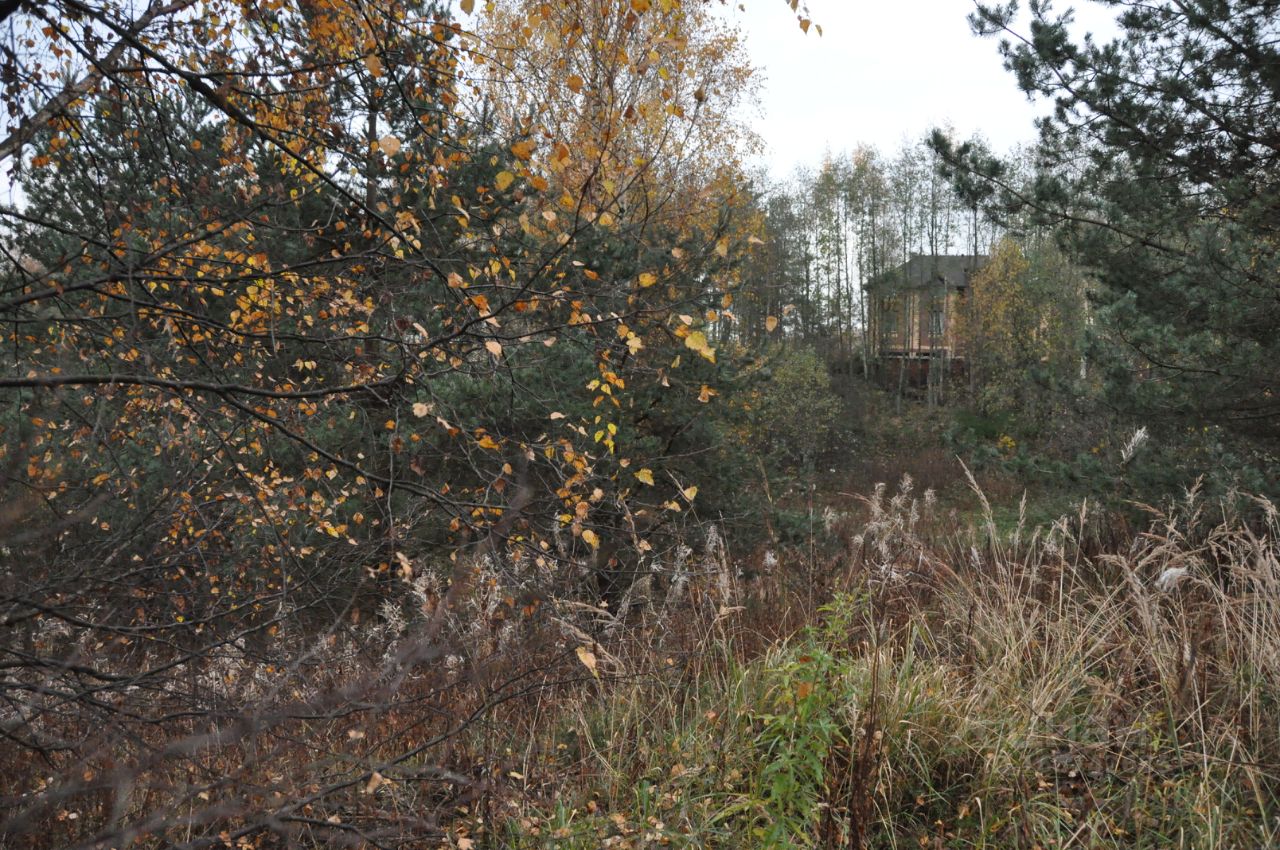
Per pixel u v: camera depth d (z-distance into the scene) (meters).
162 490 4.95
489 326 3.69
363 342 4.45
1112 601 4.89
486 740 4.03
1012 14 8.80
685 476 8.80
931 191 47.81
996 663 4.55
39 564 3.57
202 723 3.50
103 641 3.91
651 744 4.31
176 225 4.54
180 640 4.43
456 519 3.75
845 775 3.79
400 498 5.65
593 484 5.64
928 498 8.63
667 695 4.58
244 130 4.57
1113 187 8.81
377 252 3.84
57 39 3.79
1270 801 3.55
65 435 4.76
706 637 4.96
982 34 9.08
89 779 2.80
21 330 3.98
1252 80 7.87
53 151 3.95
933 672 4.43
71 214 4.66
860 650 4.69
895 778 3.83
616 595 5.52
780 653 4.62
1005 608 4.91
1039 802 3.66
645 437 8.35
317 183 5.38
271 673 3.92
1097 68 8.57
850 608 4.59
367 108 4.64
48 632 3.73
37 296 3.05
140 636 3.61
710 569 5.63
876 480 26.03
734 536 8.75
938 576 5.55
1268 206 7.55
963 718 4.09
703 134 20.94
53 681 3.23
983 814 3.63
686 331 3.57
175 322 3.75
